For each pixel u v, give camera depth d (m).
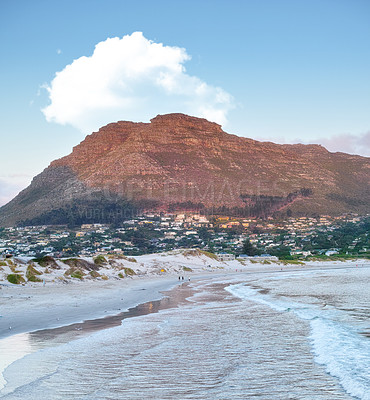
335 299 44.12
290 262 188.12
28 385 13.51
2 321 28.61
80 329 25.44
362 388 13.07
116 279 85.62
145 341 21.41
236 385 13.56
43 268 70.94
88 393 12.72
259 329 25.05
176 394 12.66
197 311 35.31
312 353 18.33
